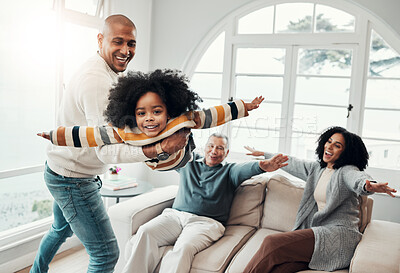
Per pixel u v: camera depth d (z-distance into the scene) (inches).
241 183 105.1
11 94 107.7
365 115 138.0
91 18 129.4
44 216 123.5
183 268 81.4
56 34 116.3
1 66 104.2
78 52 129.0
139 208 100.0
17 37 107.3
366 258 75.2
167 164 53.1
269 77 150.2
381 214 129.0
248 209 103.3
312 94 144.3
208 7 153.3
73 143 50.1
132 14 148.4
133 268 85.8
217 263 82.3
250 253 86.2
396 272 71.2
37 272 77.8
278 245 79.8
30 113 113.7
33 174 117.5
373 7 129.0
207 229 91.6
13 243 107.1
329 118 142.9
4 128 106.9
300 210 95.5
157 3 161.8
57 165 65.4
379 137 137.2
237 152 154.3
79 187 66.0
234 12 150.9
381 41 134.0
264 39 147.3
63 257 118.6
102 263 68.4
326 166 96.4
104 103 57.1
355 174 85.6
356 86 136.5
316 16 141.3
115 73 66.4
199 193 100.0
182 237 89.6
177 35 159.6
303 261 81.0
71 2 124.1
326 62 141.5
